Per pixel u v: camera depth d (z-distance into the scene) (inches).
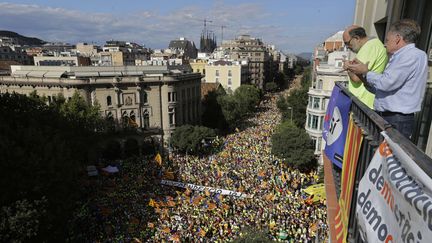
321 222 927.0
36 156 754.8
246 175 1432.1
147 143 2158.0
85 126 1551.4
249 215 1029.8
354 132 239.3
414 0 322.0
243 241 799.1
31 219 647.8
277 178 1353.3
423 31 296.8
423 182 98.4
